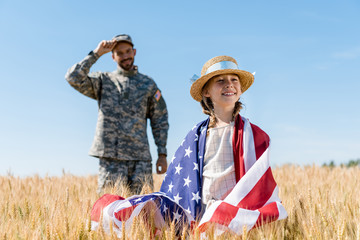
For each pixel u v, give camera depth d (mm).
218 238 2617
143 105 5914
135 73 6012
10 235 2803
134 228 2629
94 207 3336
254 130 3369
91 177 7754
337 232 2693
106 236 2740
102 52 5551
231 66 3469
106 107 5781
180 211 3408
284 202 3885
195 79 3787
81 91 5707
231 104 3445
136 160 5781
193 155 3490
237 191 2973
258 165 3057
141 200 3225
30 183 5605
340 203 3586
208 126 3596
